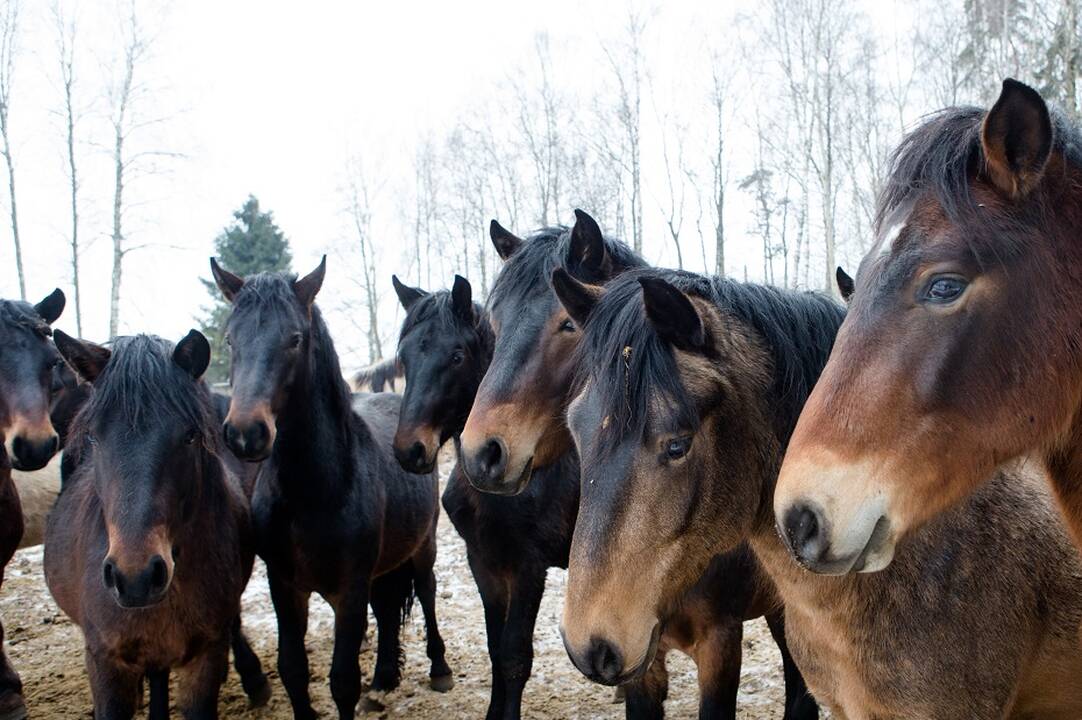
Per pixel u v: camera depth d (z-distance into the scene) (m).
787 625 3.03
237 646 5.53
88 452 4.70
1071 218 1.98
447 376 5.16
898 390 1.93
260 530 5.05
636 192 22.41
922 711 2.59
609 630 2.34
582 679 5.61
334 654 5.00
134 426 3.82
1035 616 2.70
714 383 2.49
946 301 1.93
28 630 6.93
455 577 8.12
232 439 4.68
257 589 7.95
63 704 5.52
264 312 4.94
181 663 4.18
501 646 4.68
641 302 2.58
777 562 2.73
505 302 4.14
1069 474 2.17
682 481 2.43
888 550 1.92
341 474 4.97
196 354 4.12
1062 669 2.77
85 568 4.07
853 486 1.90
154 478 3.76
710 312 2.64
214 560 4.22
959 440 1.94
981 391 1.92
